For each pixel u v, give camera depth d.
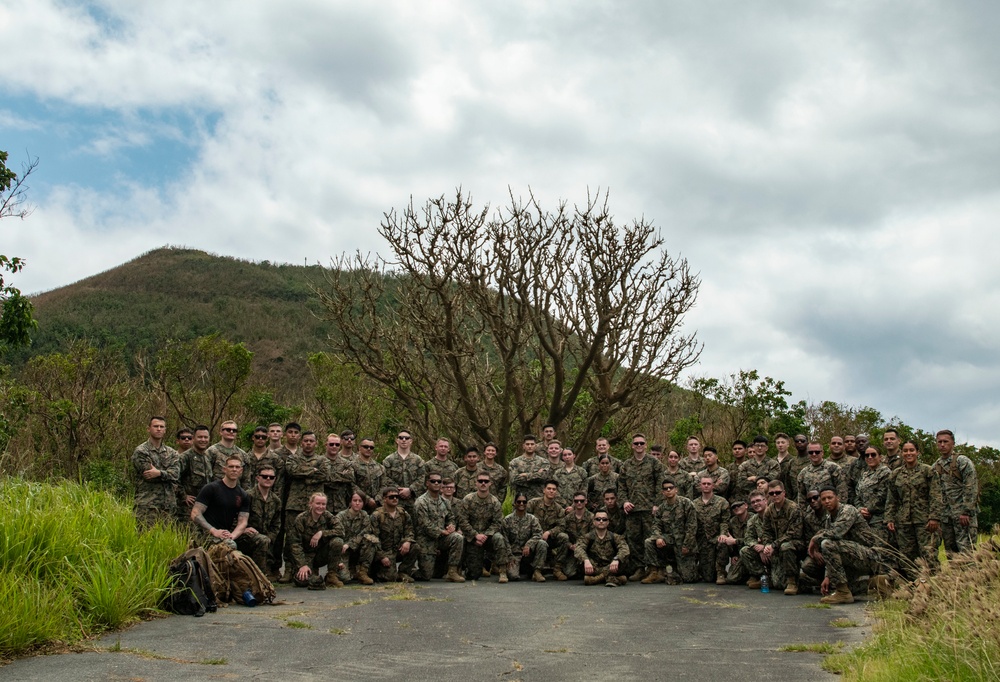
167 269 75.56
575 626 8.57
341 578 11.41
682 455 21.97
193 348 22.94
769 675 6.53
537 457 13.90
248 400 23.02
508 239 20.09
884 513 11.09
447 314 20.05
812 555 10.56
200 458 11.54
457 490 13.49
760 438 13.23
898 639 6.79
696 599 10.51
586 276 20.56
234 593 9.52
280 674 6.39
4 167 15.41
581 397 22.97
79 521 9.18
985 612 5.95
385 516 12.02
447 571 12.36
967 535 10.57
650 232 20.88
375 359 21.02
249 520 11.28
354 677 6.36
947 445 10.81
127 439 21.11
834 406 22.42
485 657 7.09
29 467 15.45
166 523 10.50
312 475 11.82
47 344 49.16
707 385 21.81
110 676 6.21
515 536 12.65
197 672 6.39
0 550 8.13
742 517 12.30
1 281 15.53
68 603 7.55
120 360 25.31
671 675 6.52
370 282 20.94
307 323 63.09
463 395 20.20
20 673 6.27
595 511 13.61
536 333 20.58
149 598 8.45
